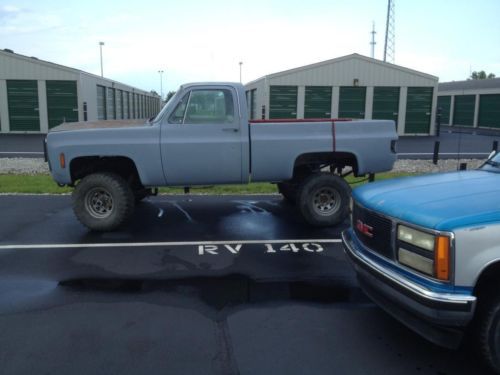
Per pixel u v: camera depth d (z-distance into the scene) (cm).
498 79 3756
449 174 441
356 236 418
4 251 607
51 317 413
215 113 682
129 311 427
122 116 3975
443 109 4381
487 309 306
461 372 329
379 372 329
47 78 2809
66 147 666
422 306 308
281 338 377
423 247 316
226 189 1048
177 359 345
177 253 602
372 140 712
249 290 479
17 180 1164
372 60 2820
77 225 741
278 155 693
